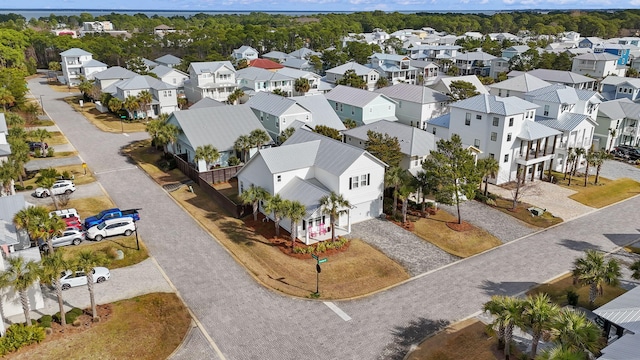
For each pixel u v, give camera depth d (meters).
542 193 55.62
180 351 27.55
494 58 144.00
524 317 24.73
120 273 35.66
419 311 32.00
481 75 146.50
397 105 83.25
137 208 47.91
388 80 123.19
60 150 67.00
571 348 22.66
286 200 39.06
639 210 51.59
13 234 32.28
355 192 44.50
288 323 30.31
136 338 28.23
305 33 196.38
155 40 167.38
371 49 161.62
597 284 30.67
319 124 68.88
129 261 37.44
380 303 32.91
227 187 54.03
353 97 79.06
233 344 28.19
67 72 119.62
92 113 90.62
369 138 54.25
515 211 49.81
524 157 58.12
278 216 40.12
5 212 34.84
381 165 45.47
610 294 34.31
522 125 57.84
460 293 34.38
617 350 21.83
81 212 46.47
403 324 30.50
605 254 41.06
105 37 171.88
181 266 36.97
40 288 30.69
